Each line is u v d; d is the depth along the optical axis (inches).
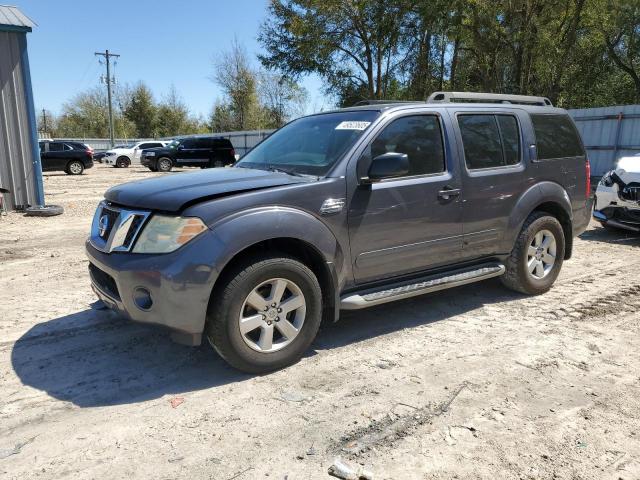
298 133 183.6
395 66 1066.7
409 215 164.2
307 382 139.2
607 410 124.6
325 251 145.5
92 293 216.7
